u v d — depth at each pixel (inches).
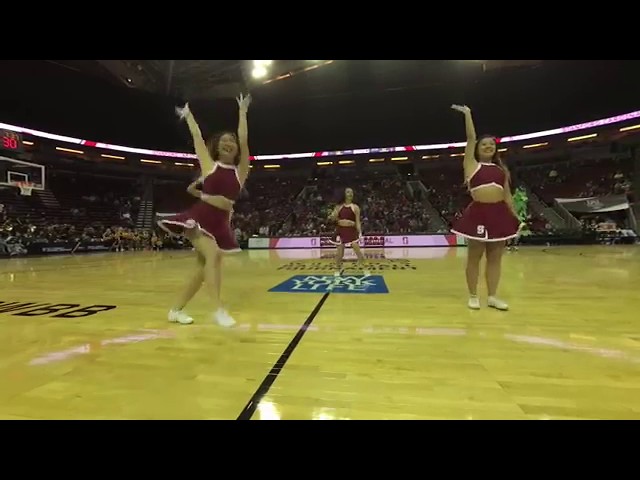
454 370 76.5
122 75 849.5
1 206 765.3
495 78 882.1
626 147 919.7
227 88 945.5
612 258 377.1
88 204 989.2
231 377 73.9
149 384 70.7
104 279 250.4
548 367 77.9
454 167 1133.1
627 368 77.0
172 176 1202.6
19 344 97.7
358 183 1152.8
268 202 1148.5
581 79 843.4
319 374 75.0
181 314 122.5
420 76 895.7
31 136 887.7
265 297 166.2
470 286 138.0
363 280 223.0
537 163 1052.5
